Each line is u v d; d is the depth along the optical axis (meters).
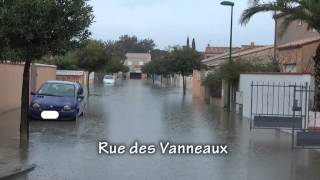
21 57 13.21
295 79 21.08
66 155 12.94
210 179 10.38
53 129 18.25
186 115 26.03
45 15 12.84
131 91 56.75
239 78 29.30
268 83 22.17
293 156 13.49
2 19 12.14
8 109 24.09
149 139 16.20
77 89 22.69
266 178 10.59
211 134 17.97
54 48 13.52
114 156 12.96
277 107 21.92
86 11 13.76
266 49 47.12
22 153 13.04
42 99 21.27
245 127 20.53
